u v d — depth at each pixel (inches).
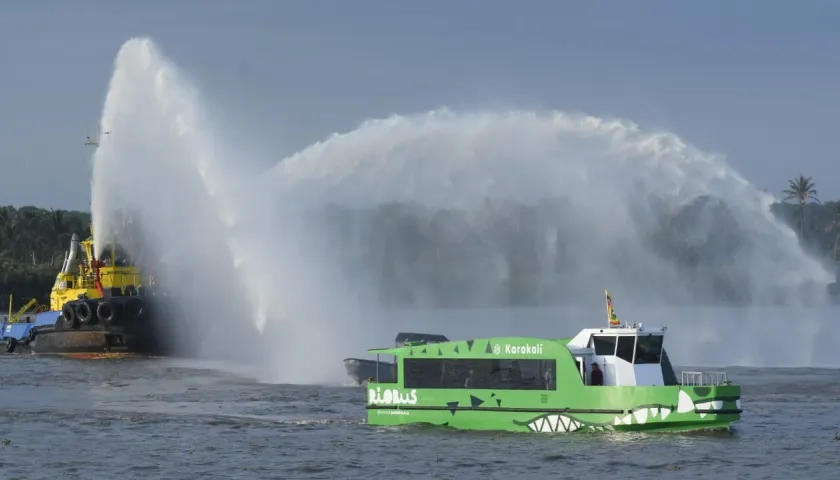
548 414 3907.5
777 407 4559.5
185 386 5654.5
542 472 3427.7
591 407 3863.2
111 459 3722.9
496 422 3973.9
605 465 3503.9
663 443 3806.6
